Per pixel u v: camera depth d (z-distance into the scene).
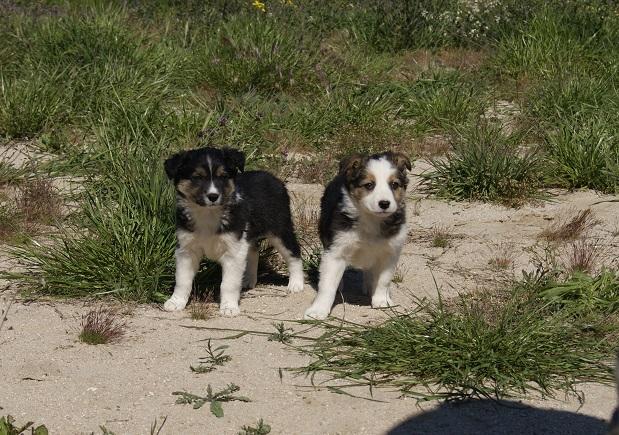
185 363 7.29
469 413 6.53
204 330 8.00
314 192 12.61
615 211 11.88
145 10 19.80
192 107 14.94
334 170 13.27
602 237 10.82
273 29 17.36
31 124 14.13
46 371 7.14
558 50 17.95
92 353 7.47
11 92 14.48
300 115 15.02
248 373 7.11
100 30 16.80
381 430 6.28
